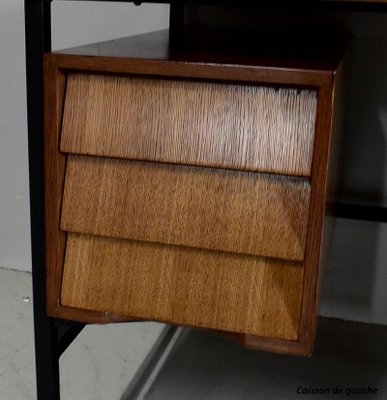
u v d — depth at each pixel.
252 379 1.06
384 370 1.09
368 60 1.12
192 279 0.69
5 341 1.13
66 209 0.70
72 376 1.04
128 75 0.66
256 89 0.63
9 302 1.28
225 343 1.17
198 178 0.66
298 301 0.67
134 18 1.21
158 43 0.84
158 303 0.70
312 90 0.62
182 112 0.65
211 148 0.64
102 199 0.69
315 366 1.10
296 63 0.66
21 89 1.30
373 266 1.21
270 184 0.65
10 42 1.28
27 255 1.41
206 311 0.69
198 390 1.02
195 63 0.62
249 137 0.63
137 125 0.66
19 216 1.39
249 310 0.68
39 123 0.70
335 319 1.25
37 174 0.71
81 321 0.72
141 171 0.68
